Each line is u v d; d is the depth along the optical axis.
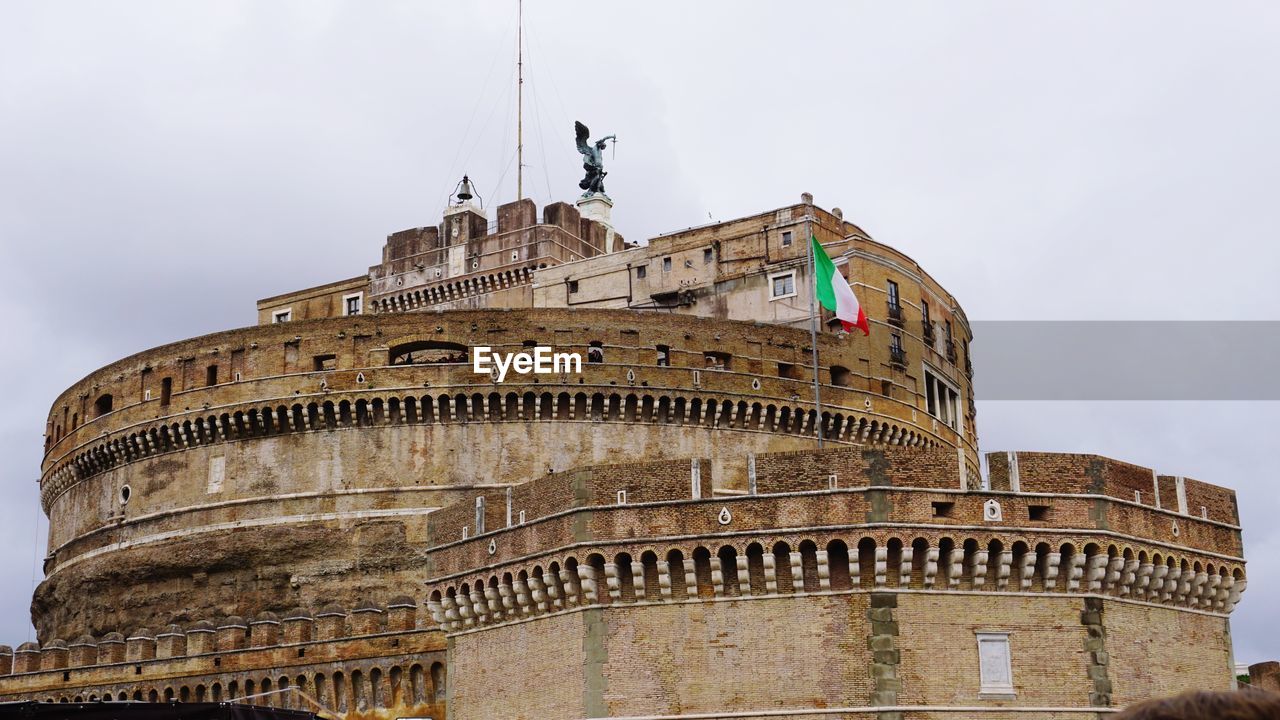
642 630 50.62
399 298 133.00
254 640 82.31
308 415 101.88
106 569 107.25
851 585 49.22
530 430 99.88
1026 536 50.03
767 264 112.94
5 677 91.56
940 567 49.69
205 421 104.56
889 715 47.94
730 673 49.56
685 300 115.75
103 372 112.69
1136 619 51.66
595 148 142.88
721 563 50.16
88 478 113.25
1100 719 49.22
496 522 55.19
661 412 100.75
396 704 76.00
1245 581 55.19
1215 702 9.14
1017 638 49.59
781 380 103.06
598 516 51.44
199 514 104.00
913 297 112.94
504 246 128.38
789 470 50.47
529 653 53.25
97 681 87.69
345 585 98.50
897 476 49.81
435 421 100.44
